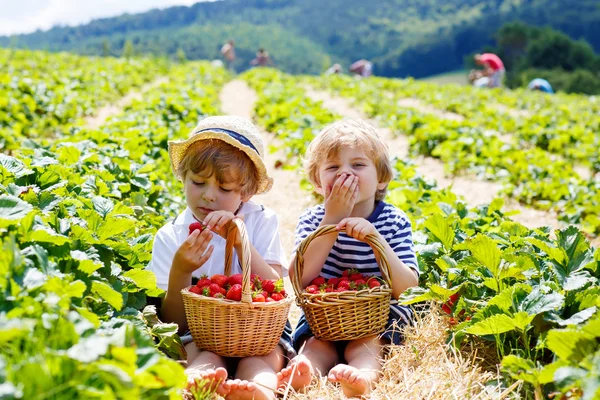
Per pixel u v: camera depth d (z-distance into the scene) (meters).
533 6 156.50
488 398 2.96
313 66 162.50
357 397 3.13
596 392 2.17
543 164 10.46
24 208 2.79
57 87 15.34
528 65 77.12
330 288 3.55
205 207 3.71
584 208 8.12
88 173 5.23
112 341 2.19
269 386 3.09
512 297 3.31
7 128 9.69
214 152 3.67
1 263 2.37
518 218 7.96
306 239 3.55
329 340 3.55
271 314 3.28
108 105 16.73
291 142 10.45
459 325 3.42
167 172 7.49
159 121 11.30
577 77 66.44
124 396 1.92
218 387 2.99
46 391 1.88
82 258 2.82
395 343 3.62
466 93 25.48
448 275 3.91
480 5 189.00
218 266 3.86
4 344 2.13
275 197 8.05
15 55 27.31
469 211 5.80
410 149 11.85
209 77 27.61
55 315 2.23
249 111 18.58
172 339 3.18
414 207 6.08
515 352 3.32
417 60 148.62
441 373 3.18
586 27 143.88
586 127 16.58
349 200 3.70
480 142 11.23
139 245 3.82
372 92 21.84
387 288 3.52
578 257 3.57
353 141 3.79
